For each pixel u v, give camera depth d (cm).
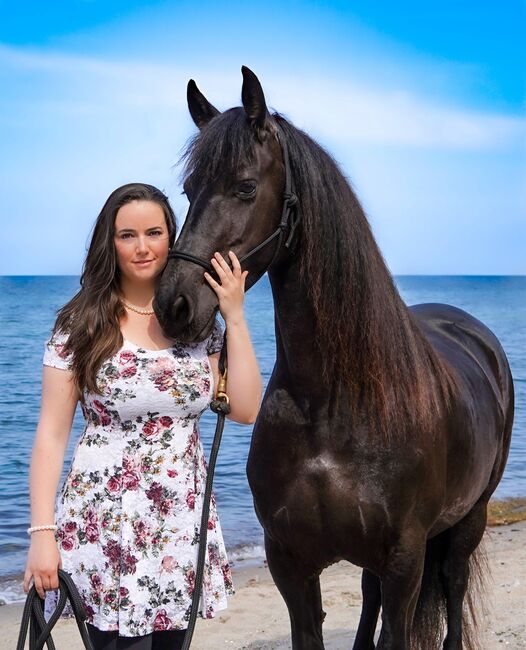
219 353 255
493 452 346
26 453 881
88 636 219
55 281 10006
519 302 5397
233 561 583
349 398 257
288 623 458
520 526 694
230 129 241
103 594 229
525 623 430
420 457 264
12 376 1481
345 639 426
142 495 231
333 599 500
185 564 233
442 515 309
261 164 241
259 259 246
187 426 240
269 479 270
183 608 232
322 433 261
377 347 255
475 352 378
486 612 421
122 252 239
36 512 227
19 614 471
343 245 251
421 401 265
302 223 249
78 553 231
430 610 353
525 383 1569
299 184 248
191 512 235
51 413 237
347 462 260
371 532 262
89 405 236
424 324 379
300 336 258
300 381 262
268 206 243
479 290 8138
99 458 234
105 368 233
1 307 3681
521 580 516
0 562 552
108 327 234
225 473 805
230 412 247
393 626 267
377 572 273
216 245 237
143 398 232
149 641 233
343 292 252
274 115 257
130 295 246
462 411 302
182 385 236
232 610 481
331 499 260
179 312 232
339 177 255
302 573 276
